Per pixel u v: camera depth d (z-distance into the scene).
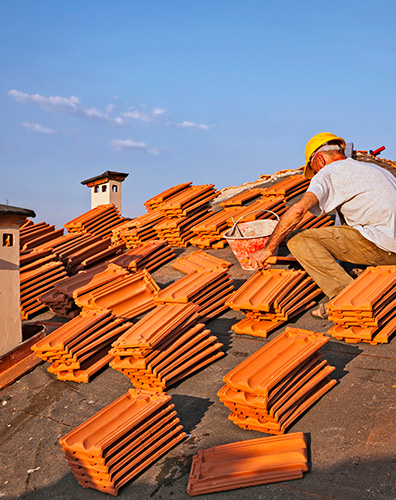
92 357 4.64
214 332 4.89
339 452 2.90
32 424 4.10
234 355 4.36
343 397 3.40
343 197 4.25
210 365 4.30
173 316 4.30
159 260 7.37
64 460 3.55
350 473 2.72
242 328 4.69
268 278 4.92
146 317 4.48
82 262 7.39
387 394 3.30
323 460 2.87
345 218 4.49
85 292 5.80
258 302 4.50
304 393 3.37
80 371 4.52
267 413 3.15
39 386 4.64
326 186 4.21
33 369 4.96
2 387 4.72
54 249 8.18
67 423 3.97
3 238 5.07
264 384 3.17
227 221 7.63
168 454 3.29
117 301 5.64
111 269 6.40
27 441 3.89
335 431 3.09
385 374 3.54
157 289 6.02
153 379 3.95
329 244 4.52
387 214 4.23
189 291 4.98
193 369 4.18
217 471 2.90
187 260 6.91
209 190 8.77
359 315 3.93
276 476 2.78
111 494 3.04
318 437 3.07
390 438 2.88
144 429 3.28
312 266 4.54
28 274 6.91
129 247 8.62
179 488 2.94
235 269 6.48
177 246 8.20
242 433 3.30
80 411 4.08
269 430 3.22
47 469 3.51
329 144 4.61
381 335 3.95
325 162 4.56
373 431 2.99
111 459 3.09
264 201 8.17
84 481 3.19
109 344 4.79
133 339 4.03
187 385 4.07
